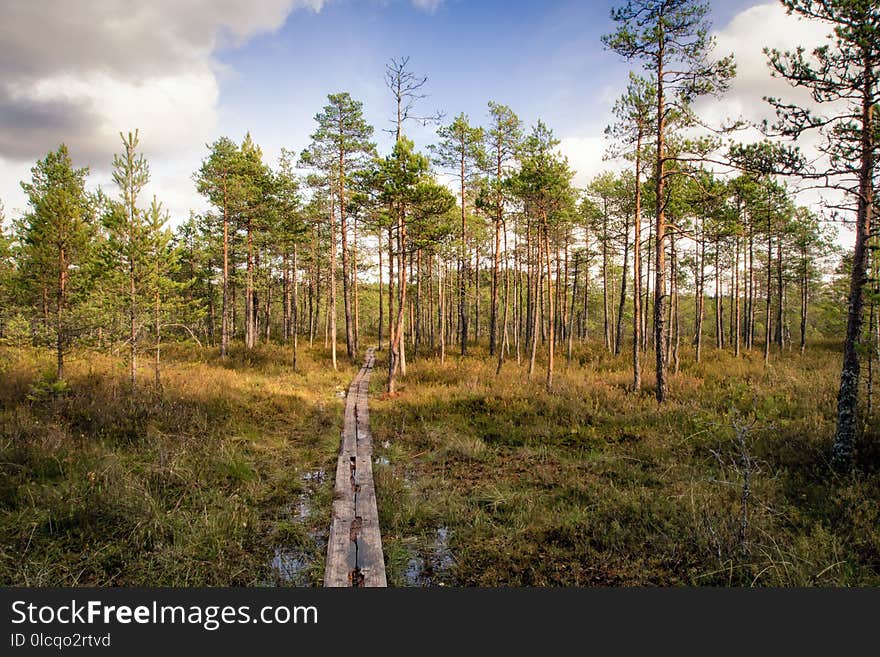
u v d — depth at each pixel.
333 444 10.09
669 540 5.29
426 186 16.58
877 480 6.32
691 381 15.06
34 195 17.27
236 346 27.72
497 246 21.91
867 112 6.99
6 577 4.55
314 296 43.16
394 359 16.69
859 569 4.55
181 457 7.98
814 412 10.12
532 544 5.50
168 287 13.19
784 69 7.42
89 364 14.95
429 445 9.98
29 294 14.07
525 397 13.78
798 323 43.94
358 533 5.70
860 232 7.08
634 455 8.52
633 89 14.20
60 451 7.53
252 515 6.23
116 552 5.15
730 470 7.18
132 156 12.34
